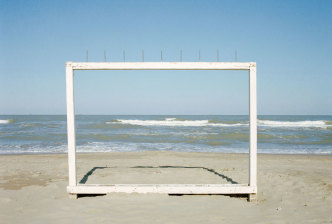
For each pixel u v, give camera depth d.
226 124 37.78
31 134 23.41
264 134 22.47
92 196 5.12
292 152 14.34
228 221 3.91
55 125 36.66
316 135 22.94
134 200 4.76
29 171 7.57
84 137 20.88
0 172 7.43
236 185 4.99
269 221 3.90
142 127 31.95
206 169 7.80
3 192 5.30
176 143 17.86
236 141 19.02
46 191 5.41
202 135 22.39
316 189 5.60
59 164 8.85
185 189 4.96
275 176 6.88
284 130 28.08
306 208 4.47
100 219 3.94
